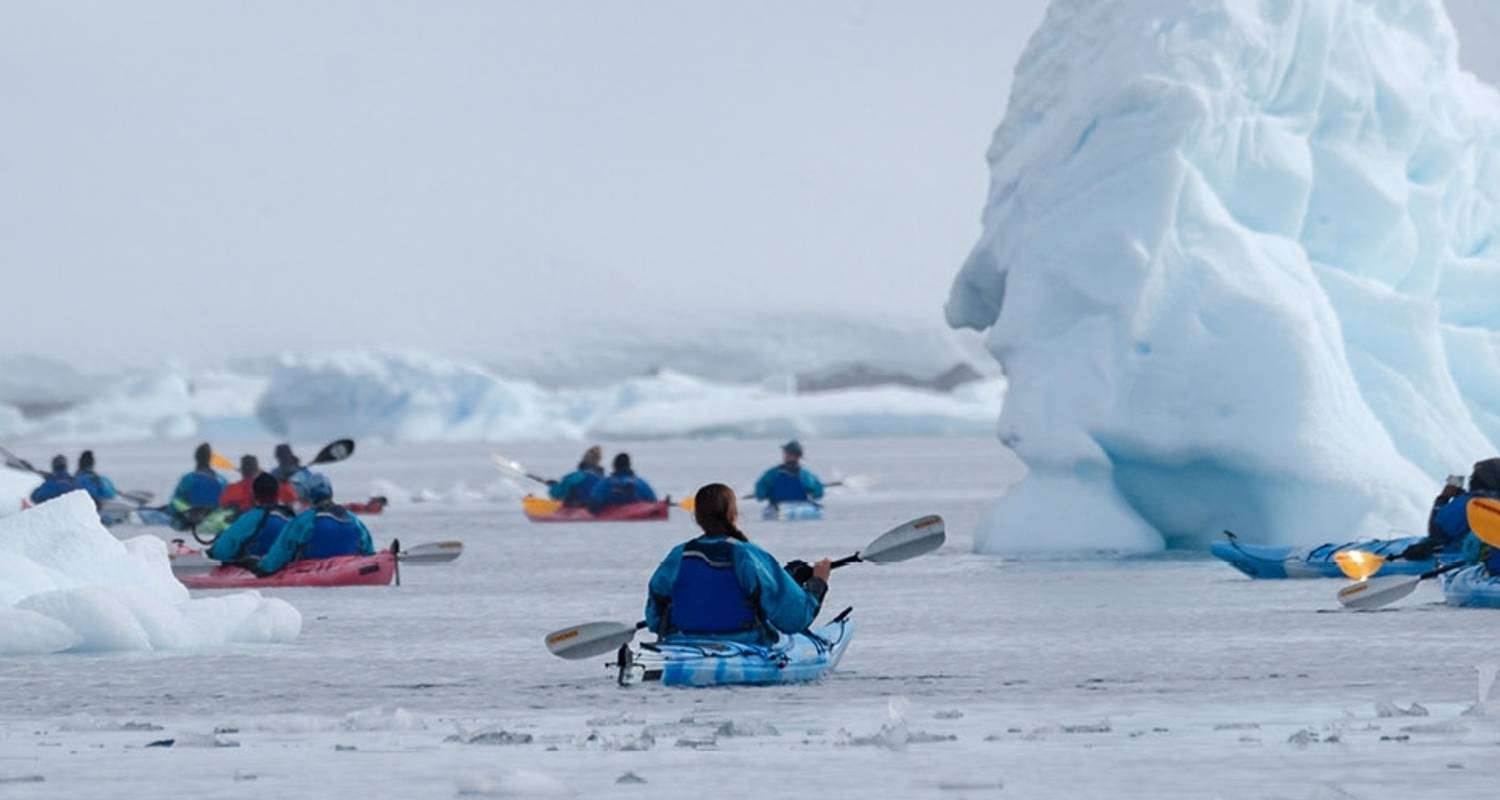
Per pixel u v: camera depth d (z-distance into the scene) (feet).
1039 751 110.11
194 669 160.25
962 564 276.00
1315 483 265.95
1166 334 274.36
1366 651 164.66
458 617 213.66
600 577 275.39
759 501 481.05
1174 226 279.49
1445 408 293.23
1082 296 282.15
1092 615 202.59
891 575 261.03
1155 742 113.39
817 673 147.13
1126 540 284.00
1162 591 228.84
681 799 94.63
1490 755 105.29
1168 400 272.31
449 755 110.52
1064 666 158.10
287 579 257.34
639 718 126.31
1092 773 101.45
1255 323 272.10
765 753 109.70
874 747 111.96
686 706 133.39
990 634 185.57
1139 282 276.21
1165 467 279.69
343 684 151.02
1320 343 273.95
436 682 151.74
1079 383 280.10
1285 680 146.51
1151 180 279.90
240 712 135.44
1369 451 270.26
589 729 122.11
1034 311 288.71
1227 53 286.05
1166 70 284.41
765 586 142.61
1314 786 96.17
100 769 106.22
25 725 127.95
